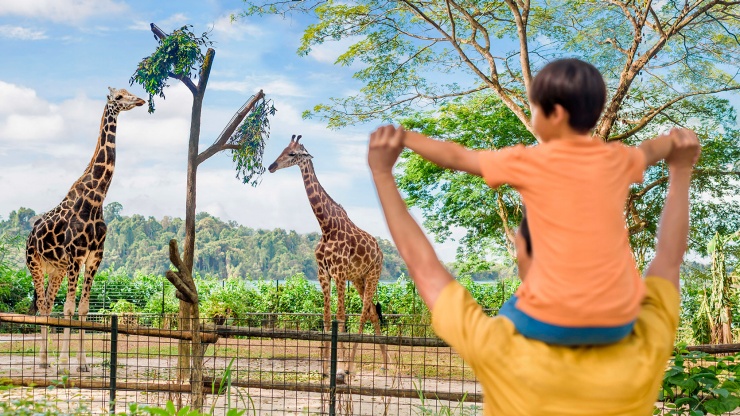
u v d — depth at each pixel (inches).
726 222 735.1
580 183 66.3
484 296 774.5
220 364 401.1
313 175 444.1
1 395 238.5
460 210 818.8
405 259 74.7
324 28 645.9
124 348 475.5
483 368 69.1
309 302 732.0
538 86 69.6
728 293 602.2
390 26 656.4
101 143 434.6
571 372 66.1
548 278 65.7
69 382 299.0
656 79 725.3
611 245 65.6
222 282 757.3
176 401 279.9
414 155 799.7
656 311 73.4
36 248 417.1
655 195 742.5
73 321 284.4
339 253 433.7
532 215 67.8
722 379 228.4
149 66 410.0
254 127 433.4
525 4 579.2
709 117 725.9
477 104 782.5
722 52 657.6
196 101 409.4
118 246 4141.2
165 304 727.7
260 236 4163.4
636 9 575.8
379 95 692.1
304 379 369.1
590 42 699.4
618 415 66.9
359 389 279.6
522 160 68.0
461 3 649.6
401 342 269.9
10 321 287.1
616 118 597.0
